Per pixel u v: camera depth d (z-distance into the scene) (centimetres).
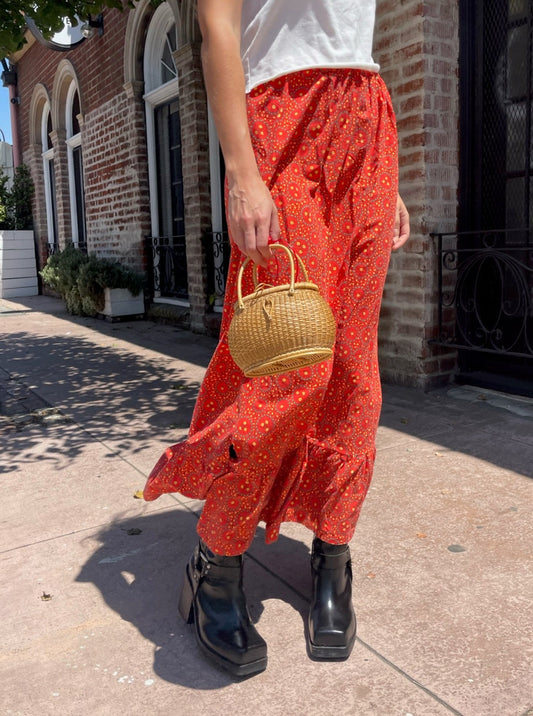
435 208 429
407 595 201
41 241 1375
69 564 229
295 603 198
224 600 173
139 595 208
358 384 164
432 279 435
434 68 415
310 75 151
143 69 854
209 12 138
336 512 170
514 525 243
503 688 159
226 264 713
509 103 412
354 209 157
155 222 888
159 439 371
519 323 425
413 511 258
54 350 683
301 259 151
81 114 1032
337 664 170
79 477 315
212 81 138
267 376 150
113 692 164
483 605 194
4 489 304
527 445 328
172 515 268
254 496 161
